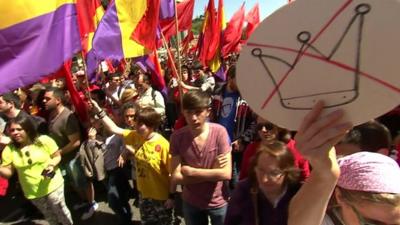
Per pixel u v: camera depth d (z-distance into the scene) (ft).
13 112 14.51
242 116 13.51
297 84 2.99
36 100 16.47
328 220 4.45
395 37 2.64
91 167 14.88
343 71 2.83
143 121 11.28
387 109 2.82
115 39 14.24
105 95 20.38
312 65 2.90
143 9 14.46
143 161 11.48
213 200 9.77
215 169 9.37
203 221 10.24
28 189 12.98
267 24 2.95
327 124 2.96
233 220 7.02
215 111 14.47
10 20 10.31
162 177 11.46
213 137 9.51
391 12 2.61
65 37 11.14
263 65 3.04
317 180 3.39
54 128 14.37
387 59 2.71
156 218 11.73
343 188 4.06
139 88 20.36
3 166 12.96
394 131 10.48
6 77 10.29
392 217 3.76
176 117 23.82
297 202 3.76
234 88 13.78
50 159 13.00
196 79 27.20
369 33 2.69
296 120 3.11
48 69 10.84
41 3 10.67
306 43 2.87
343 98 2.89
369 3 2.64
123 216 14.64
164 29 24.89
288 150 6.68
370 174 3.85
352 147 6.23
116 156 14.12
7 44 10.33
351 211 4.04
